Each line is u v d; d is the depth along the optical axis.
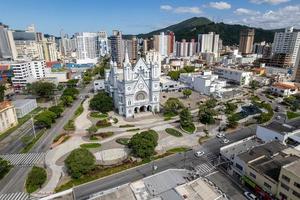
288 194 59.12
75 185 70.56
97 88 189.25
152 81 130.25
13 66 199.38
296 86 181.50
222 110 139.88
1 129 109.75
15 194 67.12
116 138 103.75
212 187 64.19
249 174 69.94
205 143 98.69
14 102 140.75
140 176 75.44
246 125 117.44
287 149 78.88
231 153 81.56
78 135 107.06
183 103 157.12
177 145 96.81
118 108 136.50
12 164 83.69
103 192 61.69
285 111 141.00
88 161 73.81
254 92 187.12
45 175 70.94
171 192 61.00
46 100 167.12
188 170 76.81
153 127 115.88
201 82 184.38
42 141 101.50
